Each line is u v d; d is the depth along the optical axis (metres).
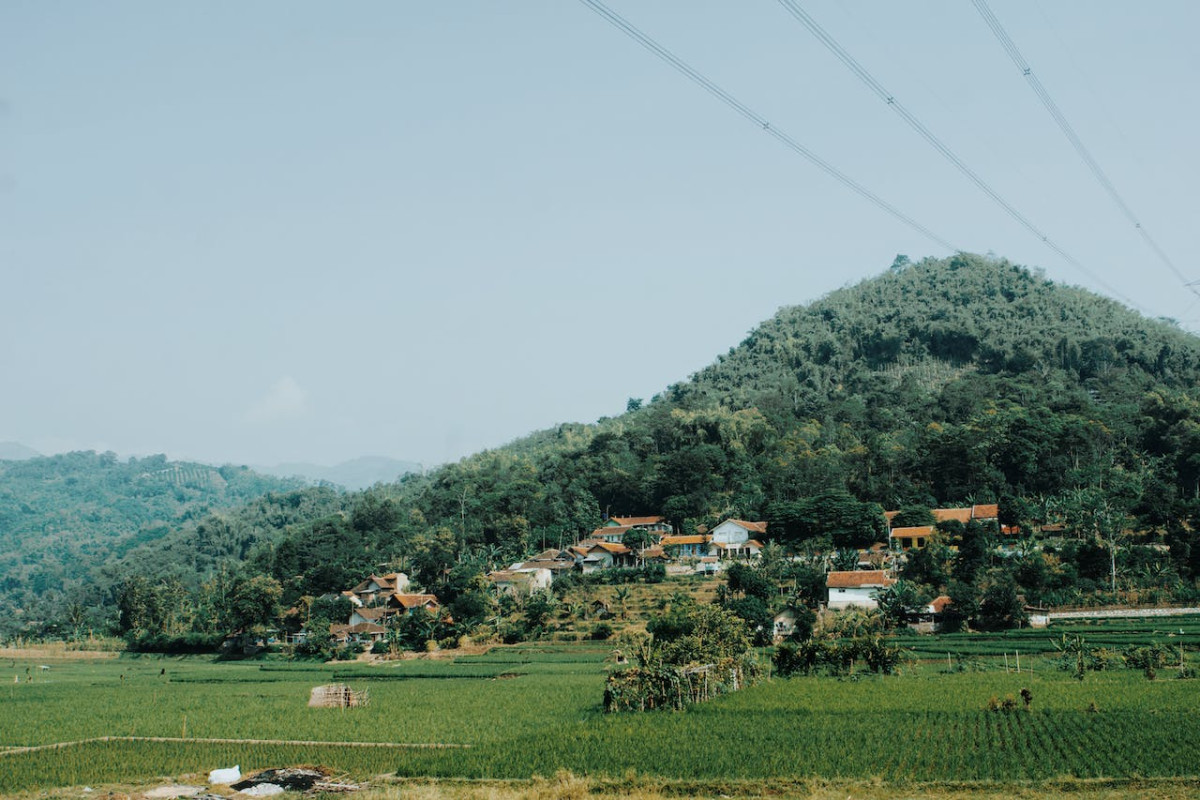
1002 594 147.50
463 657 161.88
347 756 74.62
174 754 77.25
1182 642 126.06
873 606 161.12
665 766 64.75
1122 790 54.78
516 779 63.56
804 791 57.94
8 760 75.94
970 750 65.56
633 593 190.50
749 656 111.50
